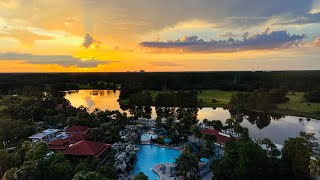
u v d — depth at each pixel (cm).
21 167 7962
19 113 17850
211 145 11869
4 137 12862
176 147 13362
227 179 8812
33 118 18750
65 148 11356
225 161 9069
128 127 16375
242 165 8562
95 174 6962
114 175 8906
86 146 11006
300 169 8775
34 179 7875
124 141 13838
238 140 11050
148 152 12794
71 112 19825
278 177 8975
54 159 8662
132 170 10469
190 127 14888
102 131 13575
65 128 15712
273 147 11219
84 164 9000
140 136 14825
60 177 8219
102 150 11269
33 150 8744
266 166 8831
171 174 9825
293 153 9100
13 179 7625
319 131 17688
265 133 17188
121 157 10681
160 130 15675
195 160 9212
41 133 14075
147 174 10150
